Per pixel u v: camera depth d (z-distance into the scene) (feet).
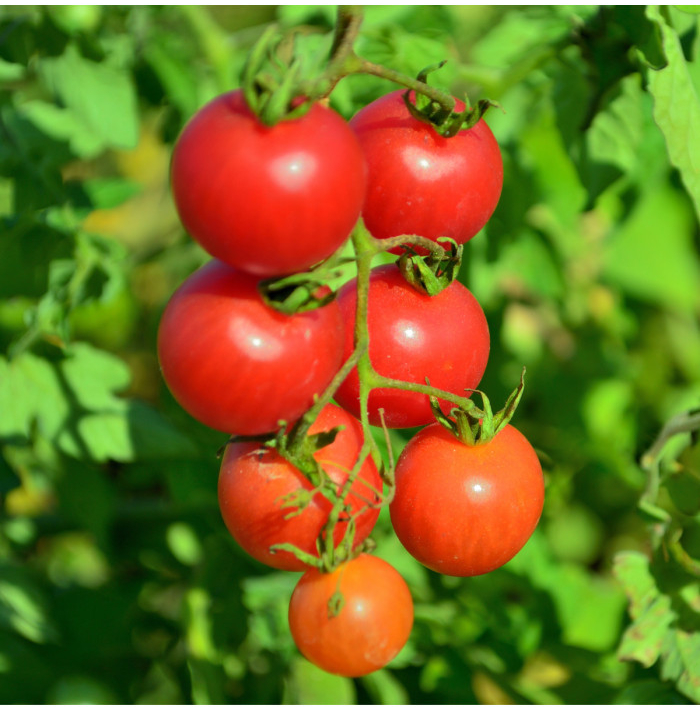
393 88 1.57
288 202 1.13
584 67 1.58
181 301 1.19
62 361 1.64
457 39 1.81
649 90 1.40
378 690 1.64
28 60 1.60
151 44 1.61
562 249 2.02
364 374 1.23
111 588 1.77
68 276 1.62
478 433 1.26
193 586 1.68
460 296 1.28
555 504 1.93
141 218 2.32
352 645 1.23
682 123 1.40
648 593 1.48
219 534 1.72
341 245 1.17
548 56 1.58
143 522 1.81
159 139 1.69
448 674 1.66
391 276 1.27
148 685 1.78
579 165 1.63
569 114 1.62
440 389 1.26
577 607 1.75
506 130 1.69
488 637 1.71
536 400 2.03
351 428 1.24
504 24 1.62
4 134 1.60
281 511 1.22
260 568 1.71
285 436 1.21
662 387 2.20
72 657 1.71
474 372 1.28
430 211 1.25
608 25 1.52
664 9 1.46
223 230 1.14
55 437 1.63
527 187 1.72
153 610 1.83
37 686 1.67
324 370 1.19
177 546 1.74
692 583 1.48
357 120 1.28
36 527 1.88
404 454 1.28
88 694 1.66
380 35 1.56
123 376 1.66
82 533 1.90
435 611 1.67
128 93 1.61
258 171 1.13
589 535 2.07
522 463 1.27
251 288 1.18
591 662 1.70
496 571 1.71
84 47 1.59
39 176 1.60
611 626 1.75
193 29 1.61
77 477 1.70
